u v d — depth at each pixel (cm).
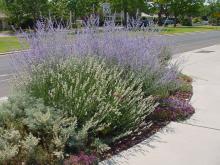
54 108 508
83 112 511
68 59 571
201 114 702
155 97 667
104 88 534
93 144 488
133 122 551
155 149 517
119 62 618
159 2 6706
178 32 4878
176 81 834
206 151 517
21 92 562
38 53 579
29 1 5184
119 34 690
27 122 469
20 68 590
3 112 486
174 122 645
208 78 1145
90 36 634
